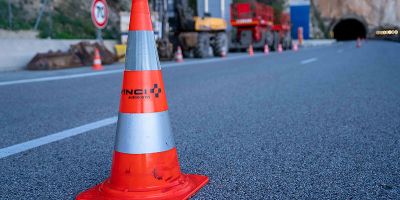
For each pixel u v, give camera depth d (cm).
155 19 1786
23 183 258
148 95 226
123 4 2586
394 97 612
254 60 1719
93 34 2288
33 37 1872
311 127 415
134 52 229
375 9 8531
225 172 272
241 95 672
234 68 1264
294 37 5594
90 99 661
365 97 618
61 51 1524
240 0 4075
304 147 334
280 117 474
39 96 699
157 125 227
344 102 576
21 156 323
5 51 1361
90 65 1562
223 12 3375
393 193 229
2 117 505
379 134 378
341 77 911
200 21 2052
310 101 592
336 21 8606
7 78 1027
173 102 609
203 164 291
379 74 962
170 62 1662
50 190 245
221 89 758
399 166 279
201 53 2011
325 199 221
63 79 997
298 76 961
